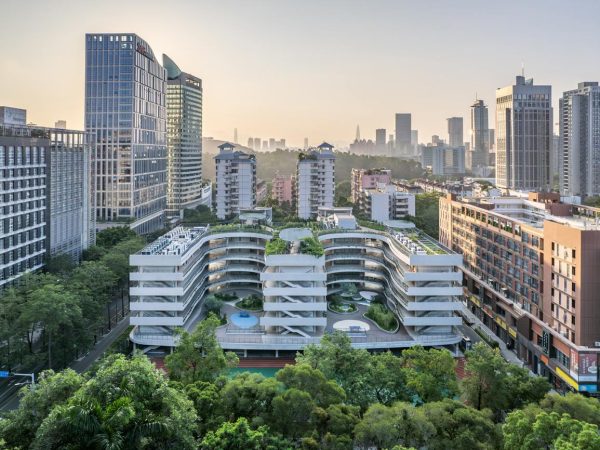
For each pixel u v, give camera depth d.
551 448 62.88
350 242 160.25
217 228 162.00
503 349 135.38
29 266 152.38
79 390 56.34
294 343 123.38
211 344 90.69
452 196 191.50
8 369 109.31
